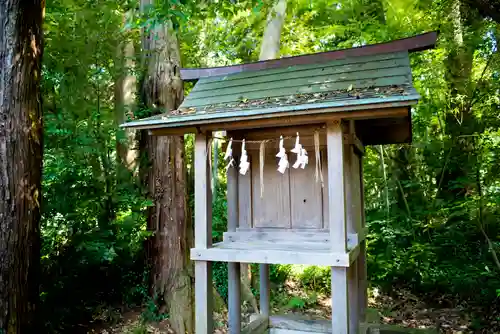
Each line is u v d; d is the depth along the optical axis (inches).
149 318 211.0
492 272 225.3
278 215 139.3
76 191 206.4
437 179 294.4
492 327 205.3
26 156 146.0
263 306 187.0
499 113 258.8
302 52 370.9
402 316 238.5
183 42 295.0
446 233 261.1
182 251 226.4
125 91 275.6
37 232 150.8
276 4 273.3
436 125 307.0
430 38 137.9
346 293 111.9
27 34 148.5
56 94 212.4
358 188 162.4
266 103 123.5
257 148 143.8
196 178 133.3
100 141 221.0
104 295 221.6
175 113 135.1
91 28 218.5
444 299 251.4
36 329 148.4
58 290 192.5
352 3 297.1
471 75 279.4
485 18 261.9
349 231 142.6
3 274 137.8
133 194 225.0
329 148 115.4
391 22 293.0
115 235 215.8
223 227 302.0
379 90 110.7
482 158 258.1
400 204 302.2
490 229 252.4
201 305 130.6
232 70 169.5
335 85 127.6
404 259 267.7
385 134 172.9
